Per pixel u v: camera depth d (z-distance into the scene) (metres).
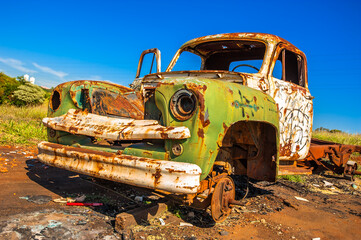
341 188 5.29
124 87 3.52
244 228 2.78
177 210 2.99
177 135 2.11
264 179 3.17
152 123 2.42
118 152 2.45
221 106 2.22
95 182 3.82
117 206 3.00
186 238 2.38
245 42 4.02
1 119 9.68
